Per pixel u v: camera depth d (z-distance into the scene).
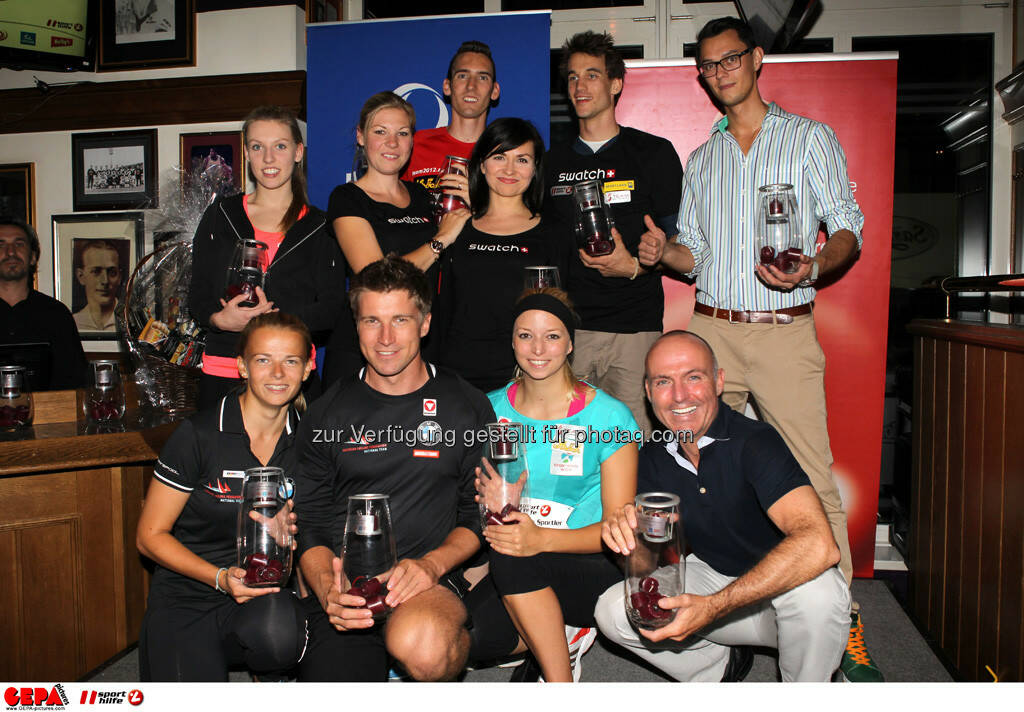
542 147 2.60
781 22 3.17
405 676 2.06
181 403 2.89
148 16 3.75
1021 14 3.44
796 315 2.62
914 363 2.98
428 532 1.96
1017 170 3.51
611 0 3.98
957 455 2.50
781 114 2.63
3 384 2.43
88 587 2.37
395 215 2.59
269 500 1.76
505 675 2.40
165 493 1.91
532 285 2.18
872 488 3.16
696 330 2.80
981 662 2.27
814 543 1.68
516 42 3.26
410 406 1.95
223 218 2.58
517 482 1.82
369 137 2.54
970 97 3.64
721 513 1.93
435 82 3.32
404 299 1.86
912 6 3.64
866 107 3.08
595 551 1.90
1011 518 2.10
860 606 2.94
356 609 1.64
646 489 2.01
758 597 1.66
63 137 3.95
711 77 2.63
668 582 1.64
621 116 3.26
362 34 3.37
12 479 2.21
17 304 3.20
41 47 3.63
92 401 2.53
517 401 2.11
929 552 2.75
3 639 2.20
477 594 2.00
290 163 2.54
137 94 3.76
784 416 2.66
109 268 3.93
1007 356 2.13
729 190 2.68
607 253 2.44
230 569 1.78
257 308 2.29
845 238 2.56
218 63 3.71
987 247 3.67
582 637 2.11
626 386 2.84
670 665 2.07
